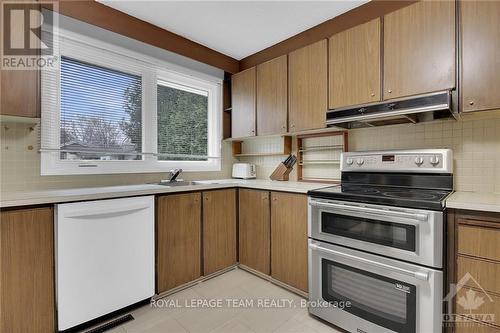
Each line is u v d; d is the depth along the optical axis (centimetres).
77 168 198
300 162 265
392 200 143
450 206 131
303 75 226
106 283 168
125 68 229
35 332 143
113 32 212
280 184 234
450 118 174
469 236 127
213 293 209
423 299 132
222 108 308
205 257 229
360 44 190
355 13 207
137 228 183
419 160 177
